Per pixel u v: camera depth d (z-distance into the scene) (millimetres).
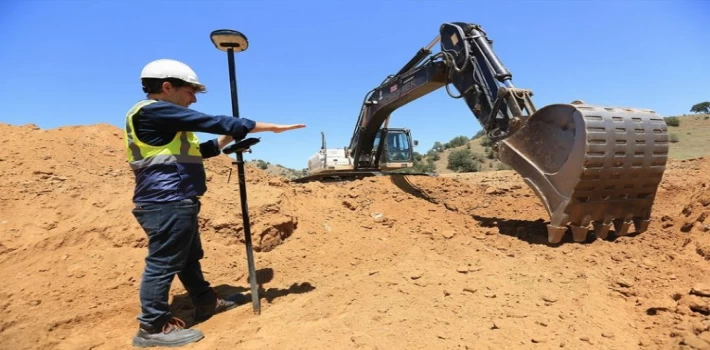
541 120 5805
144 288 3486
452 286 4270
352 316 3625
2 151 6621
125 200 5789
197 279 4051
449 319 3477
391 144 14578
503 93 7145
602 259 4879
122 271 4672
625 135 5359
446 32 8953
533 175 5902
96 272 4570
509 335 3160
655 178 5723
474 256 5418
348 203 8141
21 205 5312
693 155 36250
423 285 4352
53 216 5277
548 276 4422
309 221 7121
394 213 7867
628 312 3613
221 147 4305
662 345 2998
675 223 6121
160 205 3496
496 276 4508
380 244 6246
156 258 3541
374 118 12820
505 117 7277
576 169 5273
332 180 14164
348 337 3246
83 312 3908
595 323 3367
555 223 5527
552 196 5617
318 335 3332
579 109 5297
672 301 3605
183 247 3609
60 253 4789
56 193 5723
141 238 5227
